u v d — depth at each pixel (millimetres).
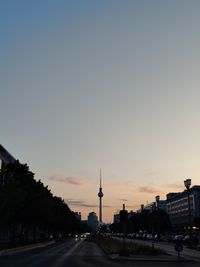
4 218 59344
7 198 58250
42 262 36188
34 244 74188
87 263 35469
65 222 158250
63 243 98562
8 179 62938
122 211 46594
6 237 103000
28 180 75000
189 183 58969
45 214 82250
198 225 129625
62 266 31859
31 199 73062
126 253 44594
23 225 82000
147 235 131625
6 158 110375
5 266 31594
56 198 138000
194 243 81438
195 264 35938
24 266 31672
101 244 78875
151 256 45031
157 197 84562
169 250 62188
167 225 166500
